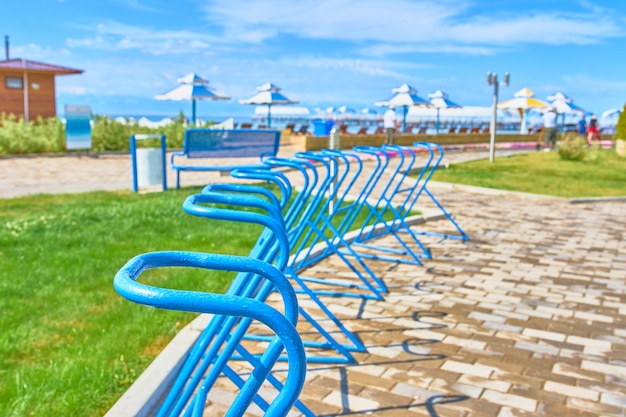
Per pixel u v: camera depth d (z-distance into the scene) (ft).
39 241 23.63
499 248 25.04
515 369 13.15
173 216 29.14
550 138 91.04
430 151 25.34
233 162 59.26
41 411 10.74
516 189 43.57
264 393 11.73
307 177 14.39
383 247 24.68
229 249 23.21
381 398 11.73
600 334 15.34
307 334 15.05
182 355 12.76
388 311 16.85
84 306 16.42
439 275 20.74
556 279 20.43
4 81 93.25
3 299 16.79
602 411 11.36
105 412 10.84
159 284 18.17
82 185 42.16
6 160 58.80
